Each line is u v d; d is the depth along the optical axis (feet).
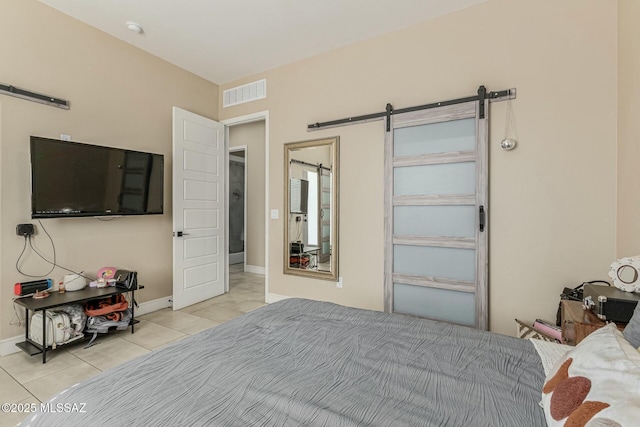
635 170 6.33
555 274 7.84
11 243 8.20
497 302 8.51
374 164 10.35
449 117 8.99
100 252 10.06
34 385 6.68
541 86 7.97
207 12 9.12
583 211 7.54
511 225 8.31
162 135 11.98
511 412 2.86
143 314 11.30
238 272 19.29
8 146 8.12
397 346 4.31
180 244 11.90
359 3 8.70
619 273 5.64
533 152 8.06
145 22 9.62
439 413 2.84
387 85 10.13
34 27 8.57
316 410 2.84
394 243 9.86
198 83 13.35
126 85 10.77
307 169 11.79
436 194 9.21
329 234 11.25
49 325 7.89
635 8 6.31
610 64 7.27
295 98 12.08
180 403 2.95
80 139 9.55
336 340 4.50
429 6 8.82
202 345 4.26
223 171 14.02
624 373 2.28
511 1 8.31
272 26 9.81
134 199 10.36
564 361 3.02
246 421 2.72
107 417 2.74
